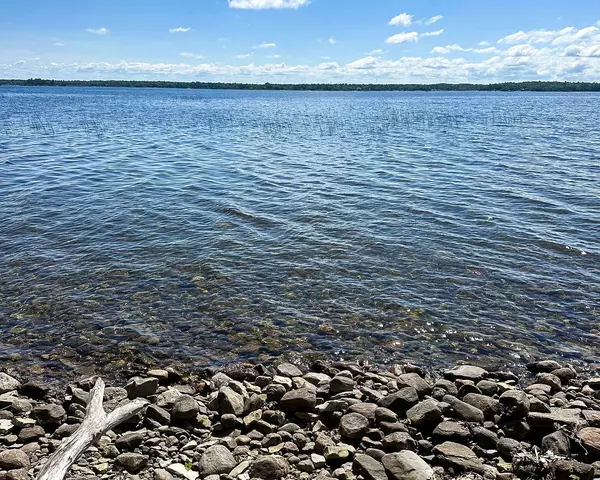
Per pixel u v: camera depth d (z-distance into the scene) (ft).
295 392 23.84
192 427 22.67
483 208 59.98
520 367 29.04
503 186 71.77
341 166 89.81
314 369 28.66
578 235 50.37
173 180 76.13
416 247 46.98
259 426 22.25
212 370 28.07
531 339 31.99
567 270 42.09
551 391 26.12
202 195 66.44
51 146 112.16
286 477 19.24
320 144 123.13
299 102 428.56
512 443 20.93
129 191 68.39
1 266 41.83
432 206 61.05
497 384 26.25
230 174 81.51
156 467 19.83
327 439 21.27
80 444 17.03
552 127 170.60
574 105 373.81
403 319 34.24
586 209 59.36
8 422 22.71
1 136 130.93
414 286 38.99
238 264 42.91
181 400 23.59
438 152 107.86
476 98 588.91
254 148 114.83
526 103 415.44
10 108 262.88
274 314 34.68
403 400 23.44
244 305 35.88
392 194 67.41
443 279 40.22
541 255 45.24
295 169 86.63
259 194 67.36
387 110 291.79
